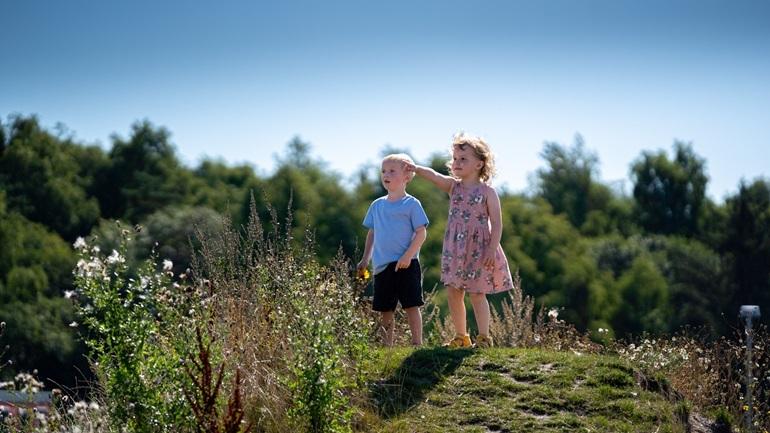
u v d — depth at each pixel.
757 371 17.23
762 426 15.80
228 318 13.18
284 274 14.43
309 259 15.76
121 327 11.55
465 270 16.22
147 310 11.97
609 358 14.93
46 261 70.19
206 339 12.08
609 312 80.75
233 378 12.33
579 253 86.81
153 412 11.35
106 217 83.81
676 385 16.42
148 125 87.94
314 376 12.12
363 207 75.62
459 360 14.49
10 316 61.00
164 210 79.38
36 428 12.25
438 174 16.66
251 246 15.30
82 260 11.75
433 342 19.72
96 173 86.25
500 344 19.52
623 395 13.85
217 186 85.44
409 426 12.69
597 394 13.76
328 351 12.40
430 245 73.56
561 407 13.41
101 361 11.70
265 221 65.62
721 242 90.56
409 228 16.47
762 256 87.31
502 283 16.28
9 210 77.44
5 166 81.69
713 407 15.66
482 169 16.34
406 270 16.42
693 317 82.06
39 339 59.50
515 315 20.44
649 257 88.25
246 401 12.38
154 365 11.58
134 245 64.94
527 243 84.62
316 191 78.31
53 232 77.50
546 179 104.25
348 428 12.29
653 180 101.50
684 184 100.25
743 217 90.81
